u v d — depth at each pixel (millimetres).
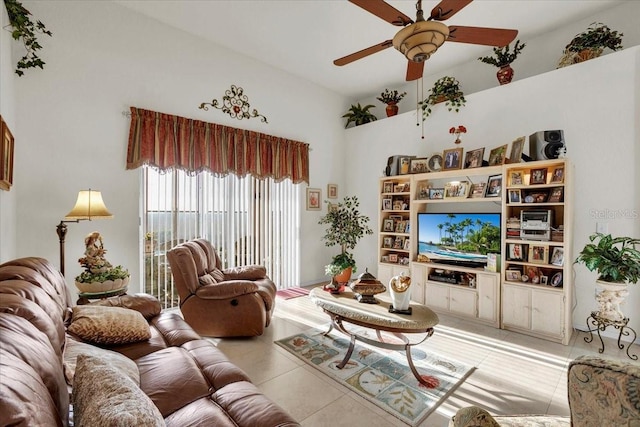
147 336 1920
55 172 2965
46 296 1326
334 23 3613
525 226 3270
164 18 3559
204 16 3514
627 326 3031
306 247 5223
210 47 4031
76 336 1689
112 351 1633
